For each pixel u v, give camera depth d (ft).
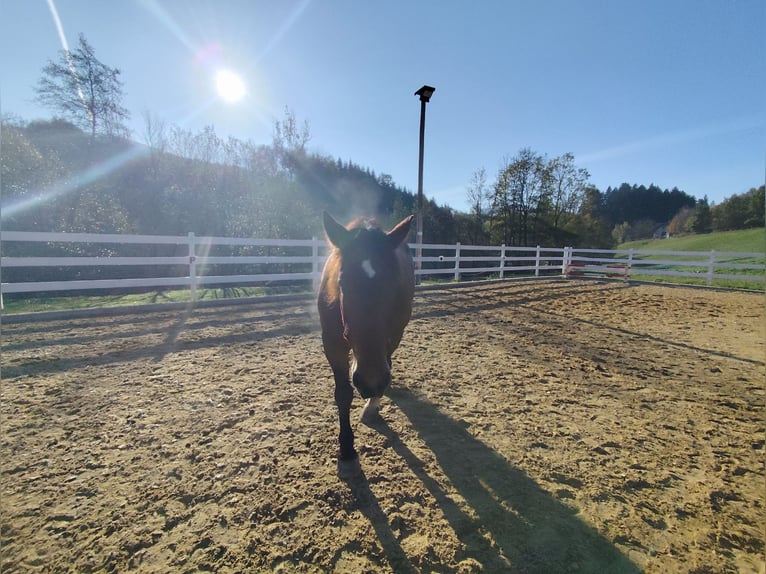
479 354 17.43
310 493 7.91
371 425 10.75
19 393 12.17
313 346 17.76
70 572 6.07
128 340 17.90
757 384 14.44
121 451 9.21
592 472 8.91
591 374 15.26
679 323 24.54
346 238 7.63
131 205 53.52
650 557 6.59
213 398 12.09
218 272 44.78
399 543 6.77
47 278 34.22
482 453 9.57
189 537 6.77
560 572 6.27
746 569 6.35
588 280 49.24
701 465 9.27
